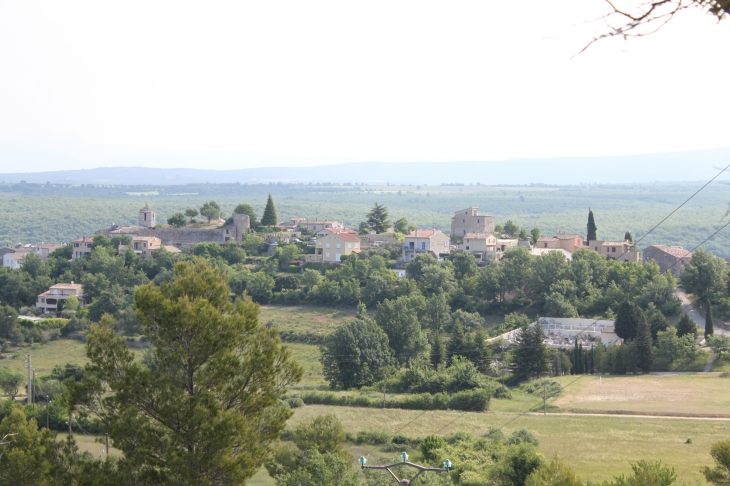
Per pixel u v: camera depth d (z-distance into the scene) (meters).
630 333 112.00
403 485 37.66
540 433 74.19
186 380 37.22
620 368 103.88
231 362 36.72
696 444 68.62
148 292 37.25
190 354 36.72
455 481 56.44
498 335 122.00
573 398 90.25
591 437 72.19
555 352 105.81
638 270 136.12
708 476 41.88
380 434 72.69
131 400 35.97
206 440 34.25
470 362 97.50
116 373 36.59
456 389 94.00
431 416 82.81
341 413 84.50
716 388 92.50
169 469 34.28
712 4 11.05
